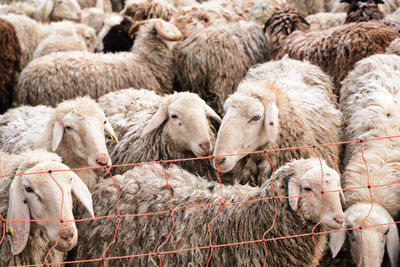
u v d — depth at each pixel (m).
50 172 3.34
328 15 8.70
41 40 9.34
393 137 4.65
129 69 6.96
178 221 3.80
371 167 4.69
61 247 3.33
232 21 8.55
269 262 3.67
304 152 4.72
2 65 7.46
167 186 4.00
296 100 5.06
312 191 3.46
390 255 4.09
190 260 3.71
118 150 5.10
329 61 6.41
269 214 3.61
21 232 3.35
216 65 6.80
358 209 4.20
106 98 5.83
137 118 5.34
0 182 3.57
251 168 4.74
